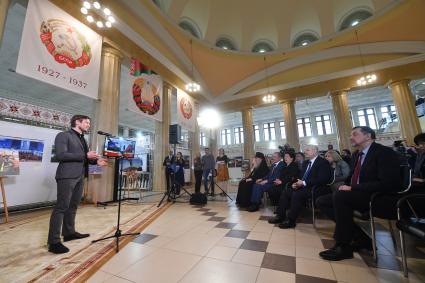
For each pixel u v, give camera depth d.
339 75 8.12
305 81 8.60
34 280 1.35
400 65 7.46
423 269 1.51
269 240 2.21
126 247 2.05
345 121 8.28
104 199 4.46
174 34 6.65
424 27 6.65
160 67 6.83
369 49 7.63
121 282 1.42
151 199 5.11
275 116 18.41
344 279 1.40
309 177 2.81
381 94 14.08
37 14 3.58
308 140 17.56
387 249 1.91
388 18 6.83
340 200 1.84
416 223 1.31
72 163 1.99
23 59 3.30
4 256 1.73
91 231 2.43
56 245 1.80
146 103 6.07
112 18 4.12
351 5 7.73
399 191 1.65
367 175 1.86
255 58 8.98
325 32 8.21
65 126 4.41
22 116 3.74
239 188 4.31
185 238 2.31
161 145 6.97
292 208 2.73
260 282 1.39
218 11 8.13
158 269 1.60
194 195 4.58
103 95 4.89
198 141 9.51
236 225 2.82
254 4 8.22
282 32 8.80
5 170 3.11
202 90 9.23
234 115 17.88
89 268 1.53
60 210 1.88
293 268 1.58
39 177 3.91
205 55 8.10
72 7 4.17
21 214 3.49
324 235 2.34
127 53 5.61
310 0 7.90
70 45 4.07
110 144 2.38
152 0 5.72
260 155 4.25
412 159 3.60
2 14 3.32
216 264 1.67
